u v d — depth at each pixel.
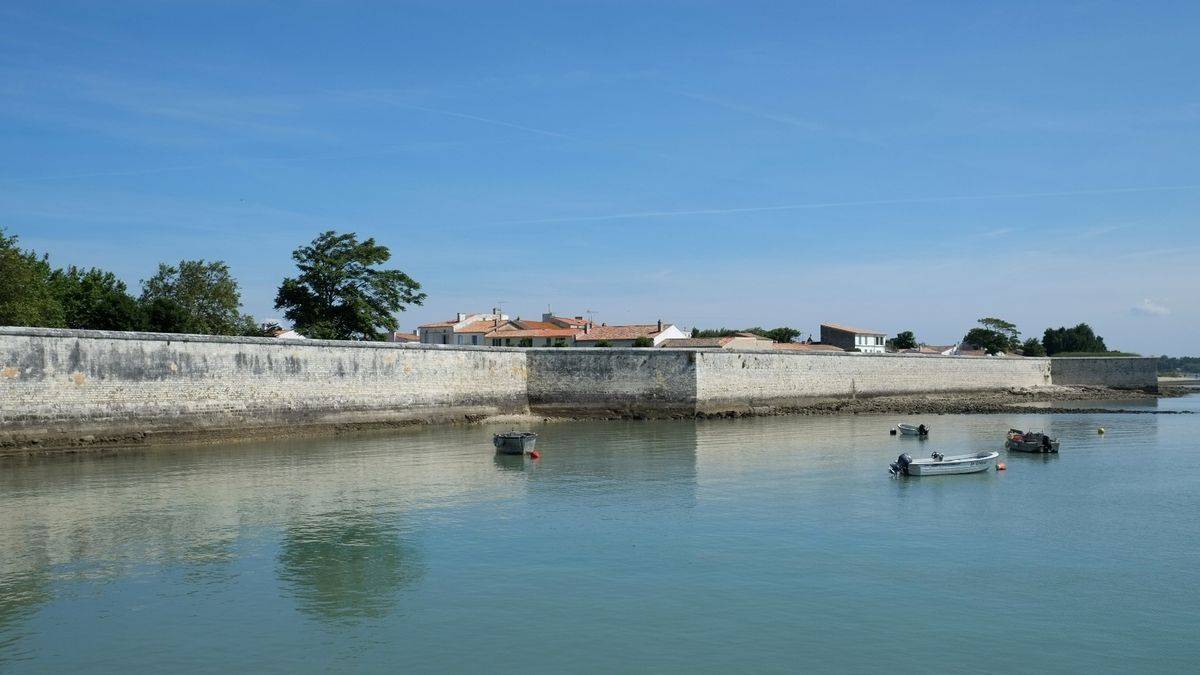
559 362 81.94
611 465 48.62
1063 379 135.12
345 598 24.59
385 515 34.84
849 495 39.19
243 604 24.14
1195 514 35.31
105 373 52.12
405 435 65.31
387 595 24.86
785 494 39.38
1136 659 20.58
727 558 28.58
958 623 22.75
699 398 81.62
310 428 63.91
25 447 48.69
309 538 31.05
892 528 32.72
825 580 26.20
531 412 81.75
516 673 19.70
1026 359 130.25
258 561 28.17
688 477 44.19
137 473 44.75
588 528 32.66
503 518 34.34
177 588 25.48
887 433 67.12
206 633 22.06
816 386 96.38
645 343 124.00
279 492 39.72
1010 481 43.00
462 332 146.50
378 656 20.64
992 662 20.34
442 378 74.50
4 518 33.91
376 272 93.31
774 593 25.02
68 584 25.83
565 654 20.72
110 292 81.25
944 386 116.00
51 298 73.56
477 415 76.94
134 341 53.50
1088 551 29.59
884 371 106.31
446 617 23.12
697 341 124.19
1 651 20.94
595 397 81.56
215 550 29.42
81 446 51.06
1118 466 48.31
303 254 92.69
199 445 56.44
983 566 27.77
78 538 30.84
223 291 96.31
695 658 20.48
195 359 56.88
